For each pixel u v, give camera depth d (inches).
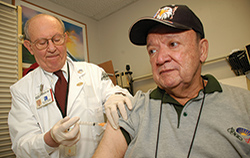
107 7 121.6
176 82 27.9
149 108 32.2
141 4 115.4
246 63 67.7
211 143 25.1
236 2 82.7
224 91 28.9
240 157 23.8
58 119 45.7
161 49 28.6
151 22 29.4
